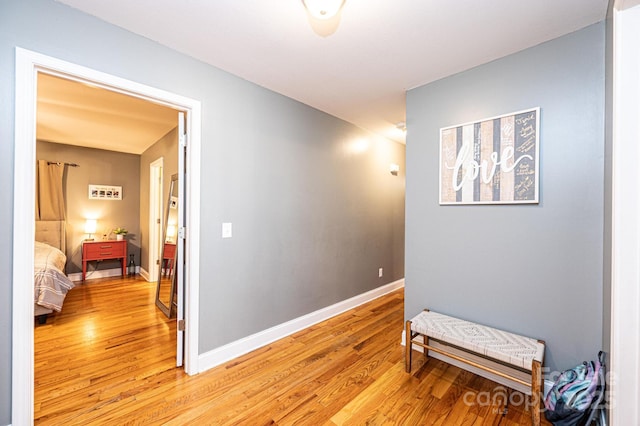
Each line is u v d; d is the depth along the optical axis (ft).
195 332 6.89
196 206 6.88
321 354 7.92
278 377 6.77
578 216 5.70
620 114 4.09
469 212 7.18
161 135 13.67
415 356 7.82
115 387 6.30
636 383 4.00
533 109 6.17
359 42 6.16
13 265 4.66
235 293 7.76
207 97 7.08
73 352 7.87
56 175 15.02
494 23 5.50
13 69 4.62
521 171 6.33
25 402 4.78
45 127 12.48
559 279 5.92
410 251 8.34
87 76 5.33
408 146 8.44
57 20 5.01
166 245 12.05
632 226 4.02
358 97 9.11
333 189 10.85
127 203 17.54
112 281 15.67
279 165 8.87
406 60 6.87
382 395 6.14
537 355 5.43
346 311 11.41
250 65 7.17
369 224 12.71
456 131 7.39
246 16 5.38
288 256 9.22
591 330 5.54
